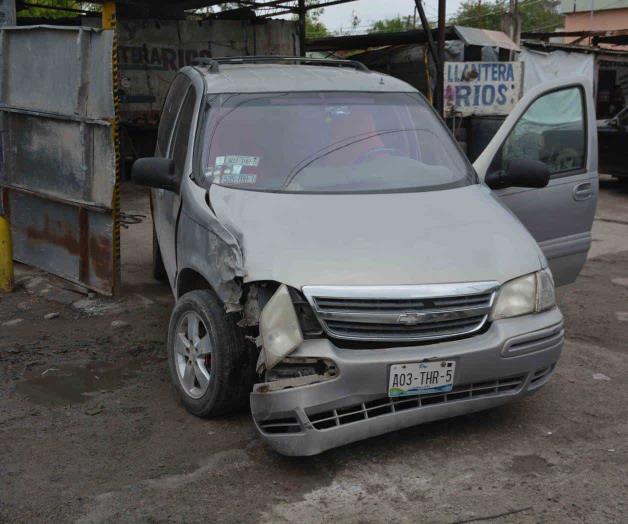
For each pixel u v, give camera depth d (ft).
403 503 11.14
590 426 13.80
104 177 20.68
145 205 38.93
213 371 13.21
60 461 12.49
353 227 13.05
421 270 12.09
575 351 17.95
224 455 12.59
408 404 12.14
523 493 11.43
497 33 51.47
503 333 12.25
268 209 13.61
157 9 48.21
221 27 51.01
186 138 16.48
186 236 14.71
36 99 22.77
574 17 104.78
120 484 11.71
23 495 11.41
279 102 16.44
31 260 24.36
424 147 16.43
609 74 71.31
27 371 16.67
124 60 47.29
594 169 18.35
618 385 15.83
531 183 16.12
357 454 12.59
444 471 12.07
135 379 16.15
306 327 11.65
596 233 33.06
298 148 15.51
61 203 22.38
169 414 14.28
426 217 13.67
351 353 11.57
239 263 12.16
